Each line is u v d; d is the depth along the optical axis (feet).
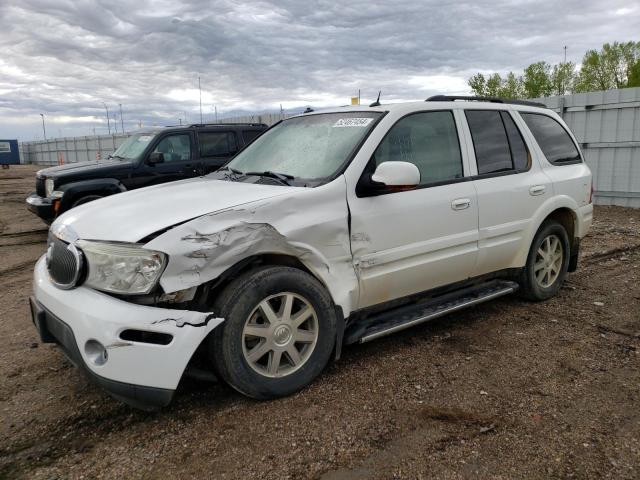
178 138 30.35
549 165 16.02
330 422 9.55
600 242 25.53
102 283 9.20
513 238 14.64
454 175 13.20
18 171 126.11
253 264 10.19
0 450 8.94
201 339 8.98
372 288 11.57
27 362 12.52
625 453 8.59
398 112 12.46
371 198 11.40
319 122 13.57
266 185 11.46
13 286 20.13
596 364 12.00
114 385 8.64
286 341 10.31
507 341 13.38
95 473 8.28
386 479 7.99
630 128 36.58
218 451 8.77
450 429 9.34
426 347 13.01
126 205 10.89
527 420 9.62
